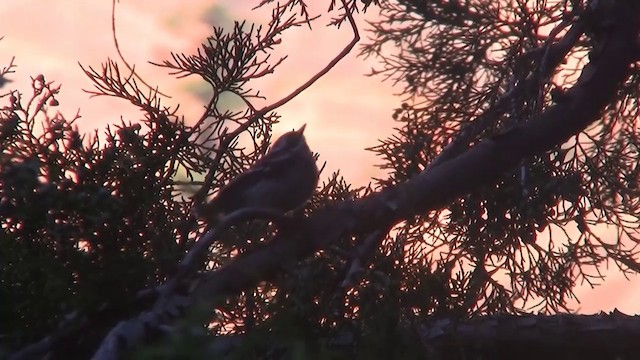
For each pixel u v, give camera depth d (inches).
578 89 378.0
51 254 348.2
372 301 340.5
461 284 366.0
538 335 371.6
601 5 381.7
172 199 382.6
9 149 359.9
